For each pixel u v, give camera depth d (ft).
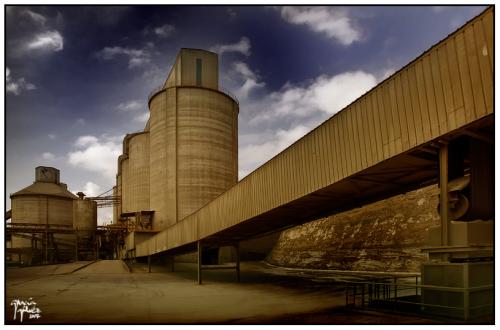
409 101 39.99
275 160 68.54
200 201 249.55
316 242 181.88
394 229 139.44
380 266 135.44
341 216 175.11
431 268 37.19
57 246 318.65
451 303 34.86
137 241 246.27
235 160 275.39
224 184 259.60
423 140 37.99
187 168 250.98
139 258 249.55
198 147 253.85
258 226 91.30
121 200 368.27
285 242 211.00
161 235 156.76
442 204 36.83
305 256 182.60
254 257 226.79
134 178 326.85
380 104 44.21
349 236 161.79
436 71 36.96
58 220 354.54
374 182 54.85
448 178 37.19
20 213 344.49
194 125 255.29
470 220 35.01
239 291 80.33
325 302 58.85
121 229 290.35
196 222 111.45
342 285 86.53
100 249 342.44
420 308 39.81
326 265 163.94
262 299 65.00
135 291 83.41
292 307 54.08
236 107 284.00
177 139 255.29
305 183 59.11
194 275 142.82
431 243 37.81
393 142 41.98
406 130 40.24
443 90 36.09
